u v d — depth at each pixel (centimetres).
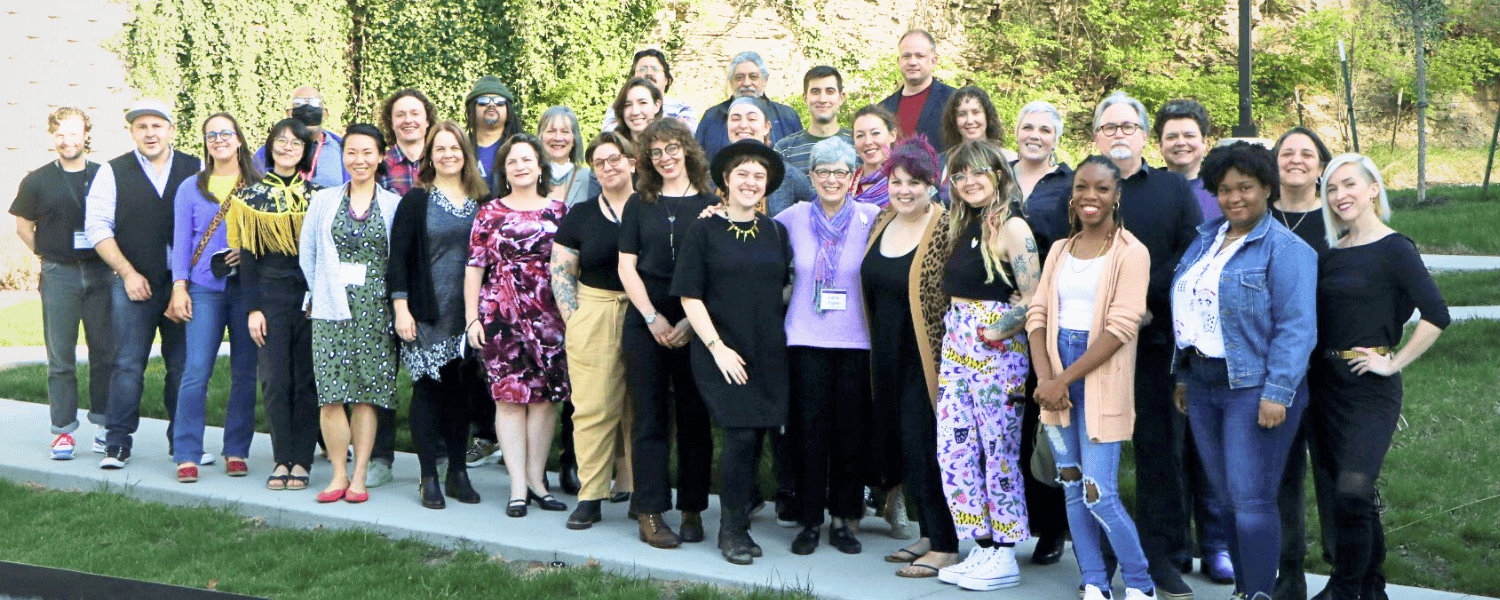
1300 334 412
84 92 1794
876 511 627
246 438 677
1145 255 438
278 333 638
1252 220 426
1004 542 484
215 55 1898
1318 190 479
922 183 500
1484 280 1380
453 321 608
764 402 520
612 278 573
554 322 598
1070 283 448
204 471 687
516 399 593
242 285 641
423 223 604
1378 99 2864
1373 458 418
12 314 1470
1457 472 646
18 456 714
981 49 2478
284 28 1956
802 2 2067
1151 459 471
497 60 1966
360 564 529
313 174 683
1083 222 445
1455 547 544
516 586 492
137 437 779
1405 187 2666
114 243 675
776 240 531
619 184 566
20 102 1722
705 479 556
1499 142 2866
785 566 515
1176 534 474
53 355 706
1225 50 2611
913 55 717
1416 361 901
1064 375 441
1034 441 502
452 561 537
